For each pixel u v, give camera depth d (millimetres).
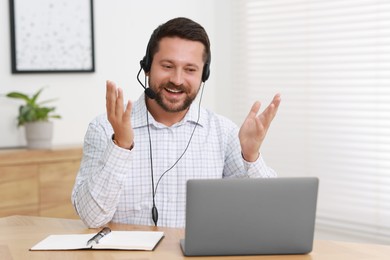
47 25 5039
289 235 2314
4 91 4887
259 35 5727
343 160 5141
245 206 2271
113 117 2516
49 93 5086
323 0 5223
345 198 5148
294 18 5449
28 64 4965
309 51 5355
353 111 5059
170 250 2381
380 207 4922
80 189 2752
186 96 2902
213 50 6020
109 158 2617
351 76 5051
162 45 2846
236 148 3164
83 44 5207
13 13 4879
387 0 4781
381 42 4840
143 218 3004
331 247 2477
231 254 2305
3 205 4383
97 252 2352
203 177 3084
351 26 5039
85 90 5258
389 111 4809
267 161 5715
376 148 4922
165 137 3066
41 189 4551
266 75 5699
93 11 5250
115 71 5402
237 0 5863
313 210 2318
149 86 2941
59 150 4629
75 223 2871
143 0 5527
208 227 2266
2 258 2285
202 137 3129
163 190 3023
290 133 5527
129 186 2996
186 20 2881
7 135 4902
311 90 5352
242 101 5887
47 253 2342
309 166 5398
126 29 5441
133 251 2365
